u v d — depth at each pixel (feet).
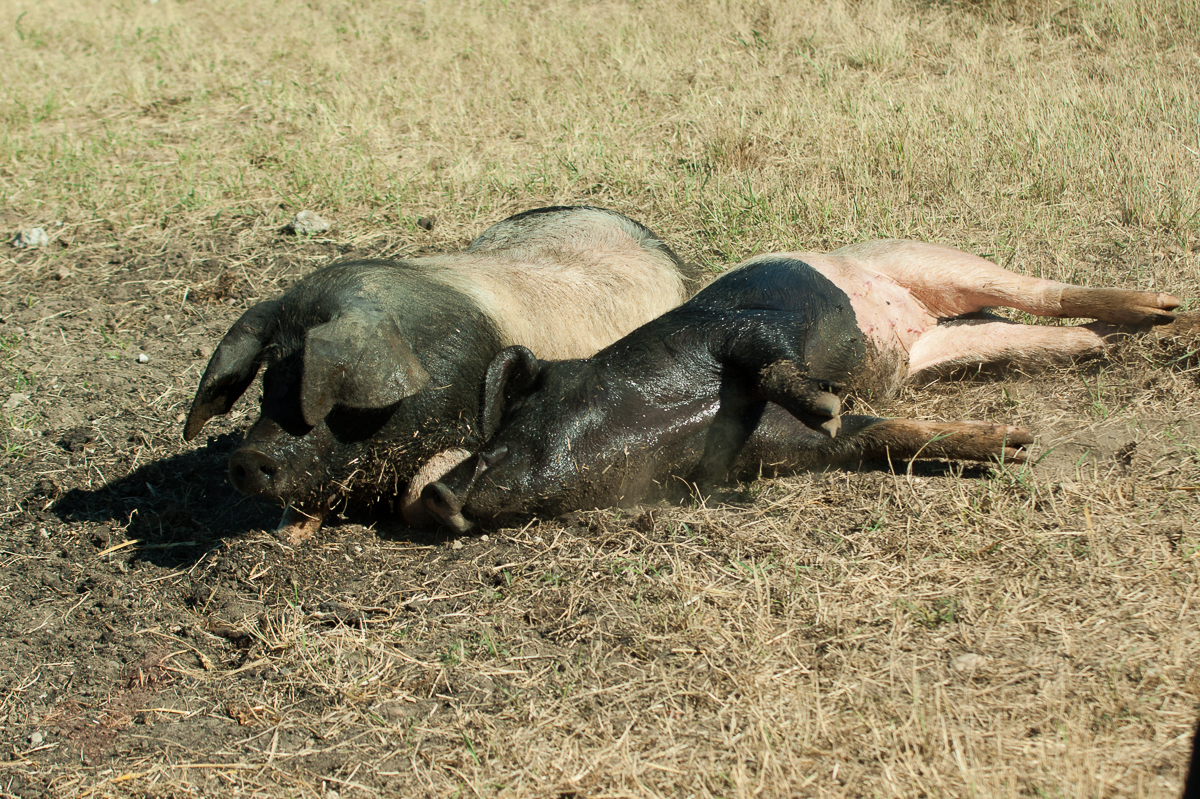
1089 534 13.50
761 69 33.53
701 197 25.52
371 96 34.22
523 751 11.48
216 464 18.25
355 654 13.34
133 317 23.39
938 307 18.71
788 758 10.72
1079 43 32.81
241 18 44.52
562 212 21.94
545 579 14.19
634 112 31.45
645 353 16.10
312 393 13.64
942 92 29.58
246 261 25.32
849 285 17.93
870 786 10.32
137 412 19.88
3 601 15.10
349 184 28.12
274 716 12.60
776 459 15.85
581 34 37.47
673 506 15.69
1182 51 30.83
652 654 12.62
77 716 13.00
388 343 14.40
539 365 16.03
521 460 15.06
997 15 35.40
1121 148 24.54
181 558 15.80
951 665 11.78
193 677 13.44
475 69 36.22
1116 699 10.93
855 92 30.32
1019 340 17.66
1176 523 13.57
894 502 14.88
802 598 13.14
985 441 14.99
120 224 27.30
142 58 40.45
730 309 16.71
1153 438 15.49
